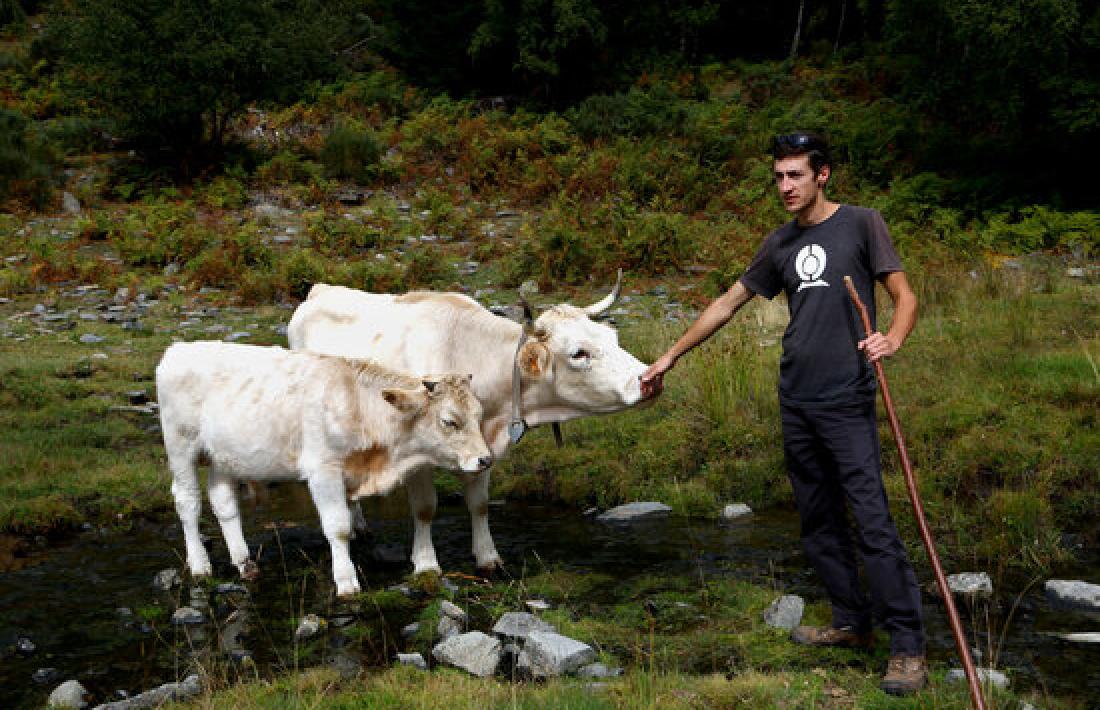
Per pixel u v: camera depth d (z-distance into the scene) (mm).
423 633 4770
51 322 12641
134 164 21328
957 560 5617
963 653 3299
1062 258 14312
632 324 11508
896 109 21000
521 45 26906
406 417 5312
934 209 16703
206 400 5586
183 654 4645
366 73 29922
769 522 6488
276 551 6215
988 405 7168
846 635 4359
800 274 4008
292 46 21250
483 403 5672
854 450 3936
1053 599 4996
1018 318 9383
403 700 3916
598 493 7098
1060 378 7586
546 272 14266
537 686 4094
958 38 15758
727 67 29328
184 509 5758
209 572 5773
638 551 6012
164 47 20047
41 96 25969
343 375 5387
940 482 6438
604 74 28266
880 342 3711
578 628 4734
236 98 20703
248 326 12398
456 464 5293
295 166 20766
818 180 3963
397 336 5855
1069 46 15695
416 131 23250
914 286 11250
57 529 6691
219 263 14750
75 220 18453
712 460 7336
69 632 4949
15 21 34000
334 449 5348
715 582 5375
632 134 22703
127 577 5777
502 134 22078
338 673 4246
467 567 5820
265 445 5449
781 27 31750
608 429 8016
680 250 14859
